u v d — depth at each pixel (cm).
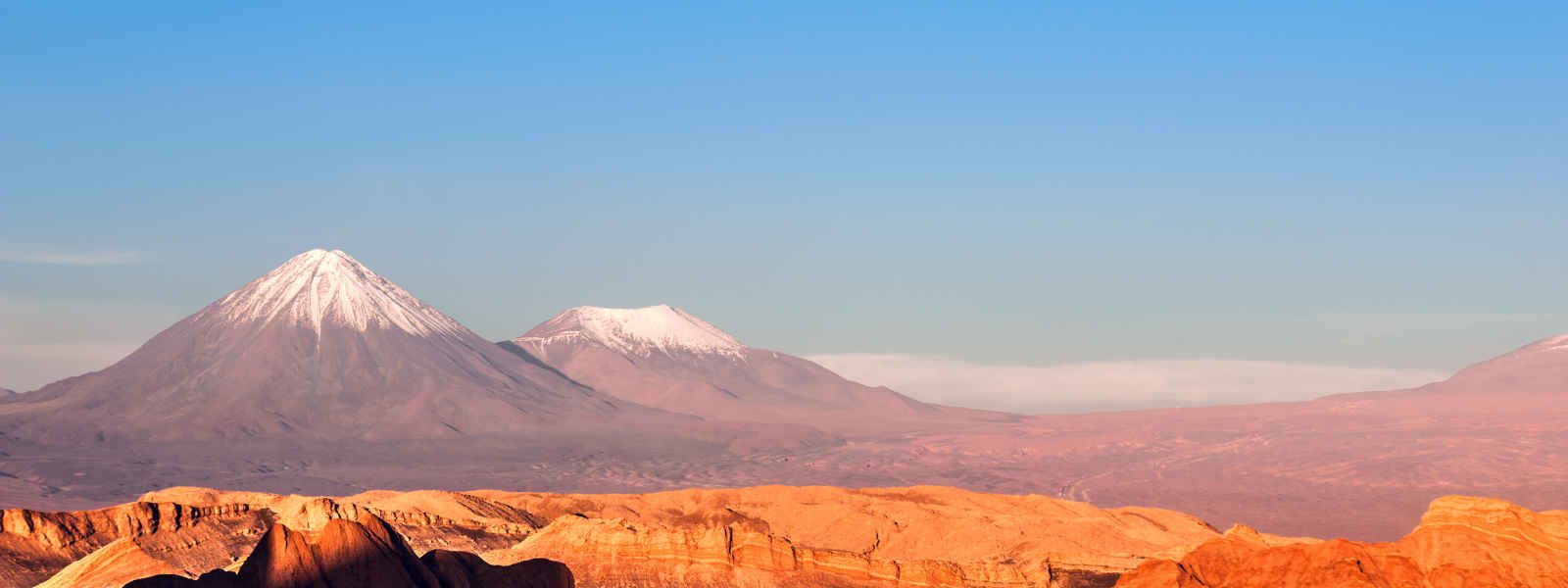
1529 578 18100
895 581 19188
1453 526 18975
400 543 16388
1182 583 18825
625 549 18762
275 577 15650
